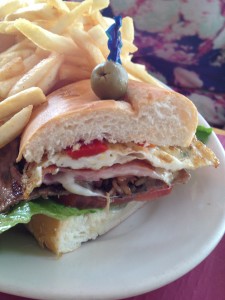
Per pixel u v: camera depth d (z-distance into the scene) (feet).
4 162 0.68
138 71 0.80
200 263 0.70
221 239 0.76
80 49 0.75
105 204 0.71
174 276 0.61
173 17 1.66
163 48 1.72
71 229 0.67
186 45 1.70
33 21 0.80
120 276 0.60
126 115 0.66
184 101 0.68
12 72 0.73
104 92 0.65
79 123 0.64
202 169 0.84
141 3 1.67
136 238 0.71
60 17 0.79
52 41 0.72
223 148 0.91
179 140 0.72
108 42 0.65
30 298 0.59
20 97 0.67
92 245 0.69
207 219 0.73
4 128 0.66
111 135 0.67
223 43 1.66
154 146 0.72
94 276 0.60
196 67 1.73
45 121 0.63
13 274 0.59
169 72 1.77
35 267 0.61
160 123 0.69
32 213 0.63
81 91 0.69
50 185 0.68
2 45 0.84
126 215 0.76
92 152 0.67
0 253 0.63
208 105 1.72
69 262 0.63
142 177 0.75
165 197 0.80
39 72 0.71
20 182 0.65
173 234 0.71
